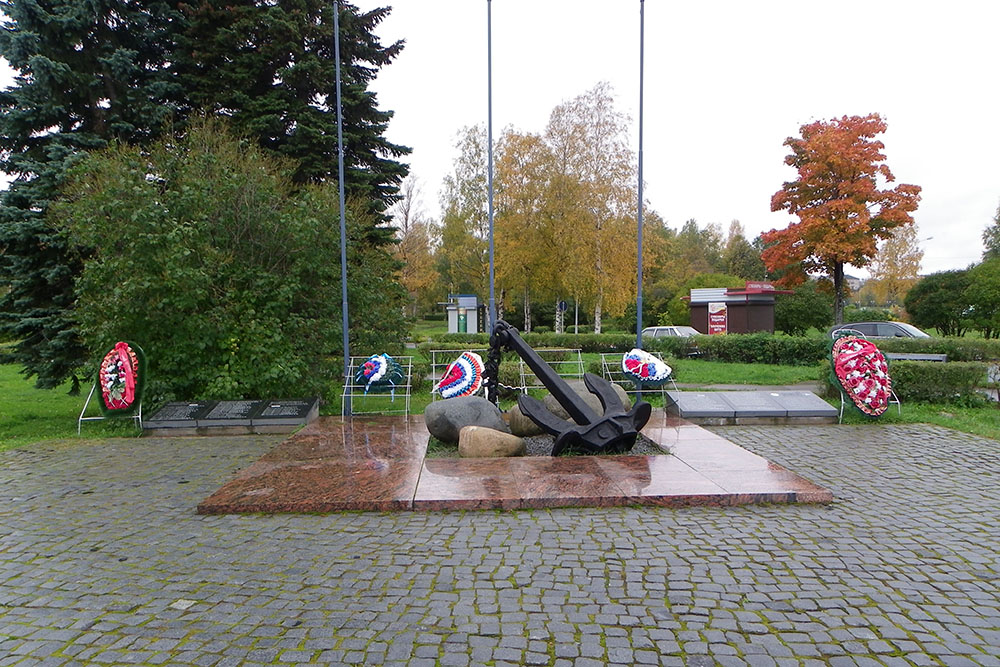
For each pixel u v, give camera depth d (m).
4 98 12.74
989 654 3.00
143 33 14.11
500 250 30.00
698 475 5.98
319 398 11.27
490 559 4.20
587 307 40.38
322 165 15.77
